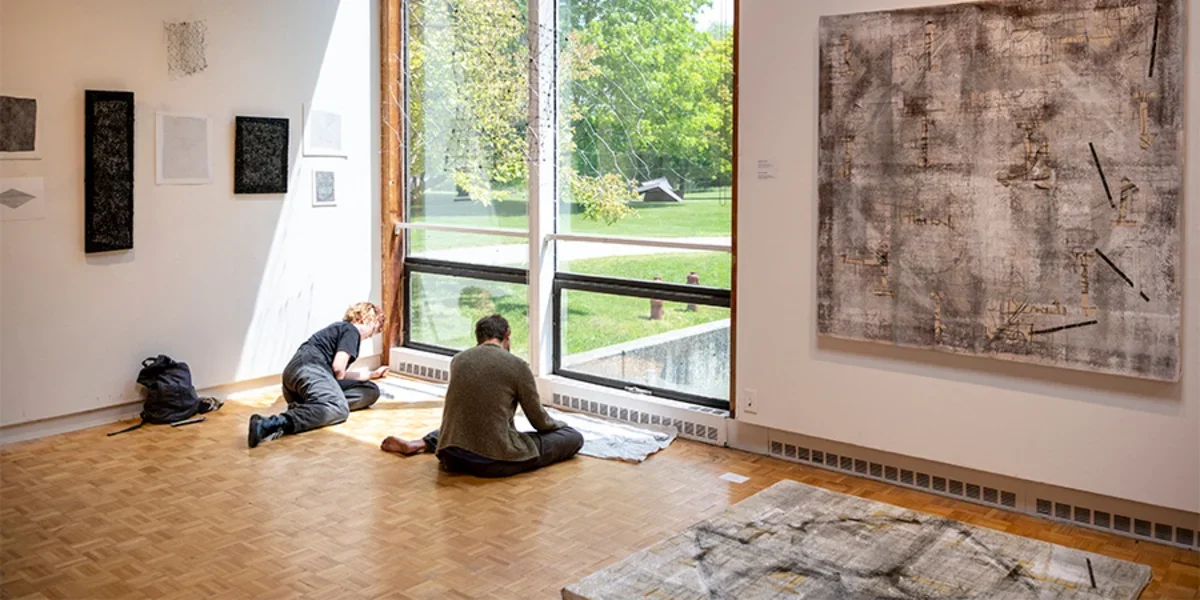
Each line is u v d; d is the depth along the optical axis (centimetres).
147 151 613
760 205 536
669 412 590
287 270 695
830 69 498
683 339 595
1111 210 424
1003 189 452
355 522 449
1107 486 439
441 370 720
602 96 621
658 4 586
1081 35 425
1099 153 425
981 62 452
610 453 549
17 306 564
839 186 502
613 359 633
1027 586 379
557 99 645
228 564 403
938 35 464
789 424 538
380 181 749
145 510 464
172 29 620
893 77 479
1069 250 436
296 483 502
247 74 661
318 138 704
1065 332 439
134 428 598
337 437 583
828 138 503
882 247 490
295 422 586
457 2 701
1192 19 402
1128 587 378
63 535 434
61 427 589
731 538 424
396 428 602
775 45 522
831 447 529
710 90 566
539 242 646
